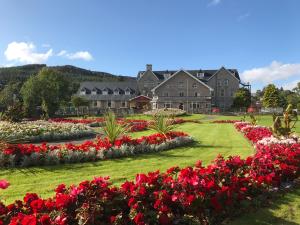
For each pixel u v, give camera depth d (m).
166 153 13.83
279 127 15.02
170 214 5.55
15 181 9.05
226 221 6.14
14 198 7.61
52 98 56.56
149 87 87.19
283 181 8.59
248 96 76.00
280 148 10.35
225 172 6.92
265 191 7.54
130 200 5.25
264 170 7.94
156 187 5.78
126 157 12.68
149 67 87.50
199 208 5.67
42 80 56.88
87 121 32.53
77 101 68.00
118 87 88.44
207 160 12.46
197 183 5.77
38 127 20.08
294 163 9.03
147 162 11.92
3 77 125.12
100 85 89.88
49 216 4.68
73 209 4.93
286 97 101.06
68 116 54.47
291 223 6.27
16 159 10.70
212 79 80.19
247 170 7.82
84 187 5.21
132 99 82.38
